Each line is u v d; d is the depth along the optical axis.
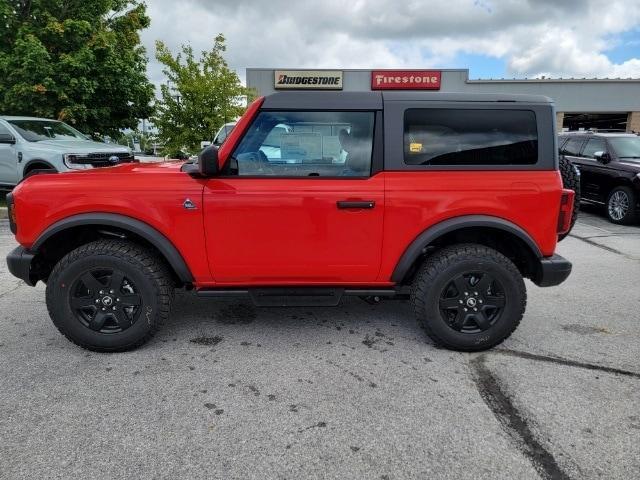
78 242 3.46
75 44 10.95
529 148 3.19
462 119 3.16
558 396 2.79
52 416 2.55
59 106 10.77
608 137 9.41
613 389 2.87
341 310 4.17
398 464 2.21
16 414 2.57
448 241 3.45
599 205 9.23
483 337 3.30
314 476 2.12
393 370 3.10
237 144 3.13
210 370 3.08
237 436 2.40
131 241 3.34
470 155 3.18
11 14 10.63
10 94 10.27
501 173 3.17
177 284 3.56
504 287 3.23
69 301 3.20
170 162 4.39
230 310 4.15
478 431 2.46
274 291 3.32
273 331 3.71
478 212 3.16
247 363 3.18
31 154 8.21
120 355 3.28
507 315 3.27
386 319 3.97
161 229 3.12
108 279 3.19
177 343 3.48
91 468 2.16
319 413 2.61
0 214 8.36
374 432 2.44
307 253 3.20
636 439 2.39
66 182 3.15
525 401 2.74
